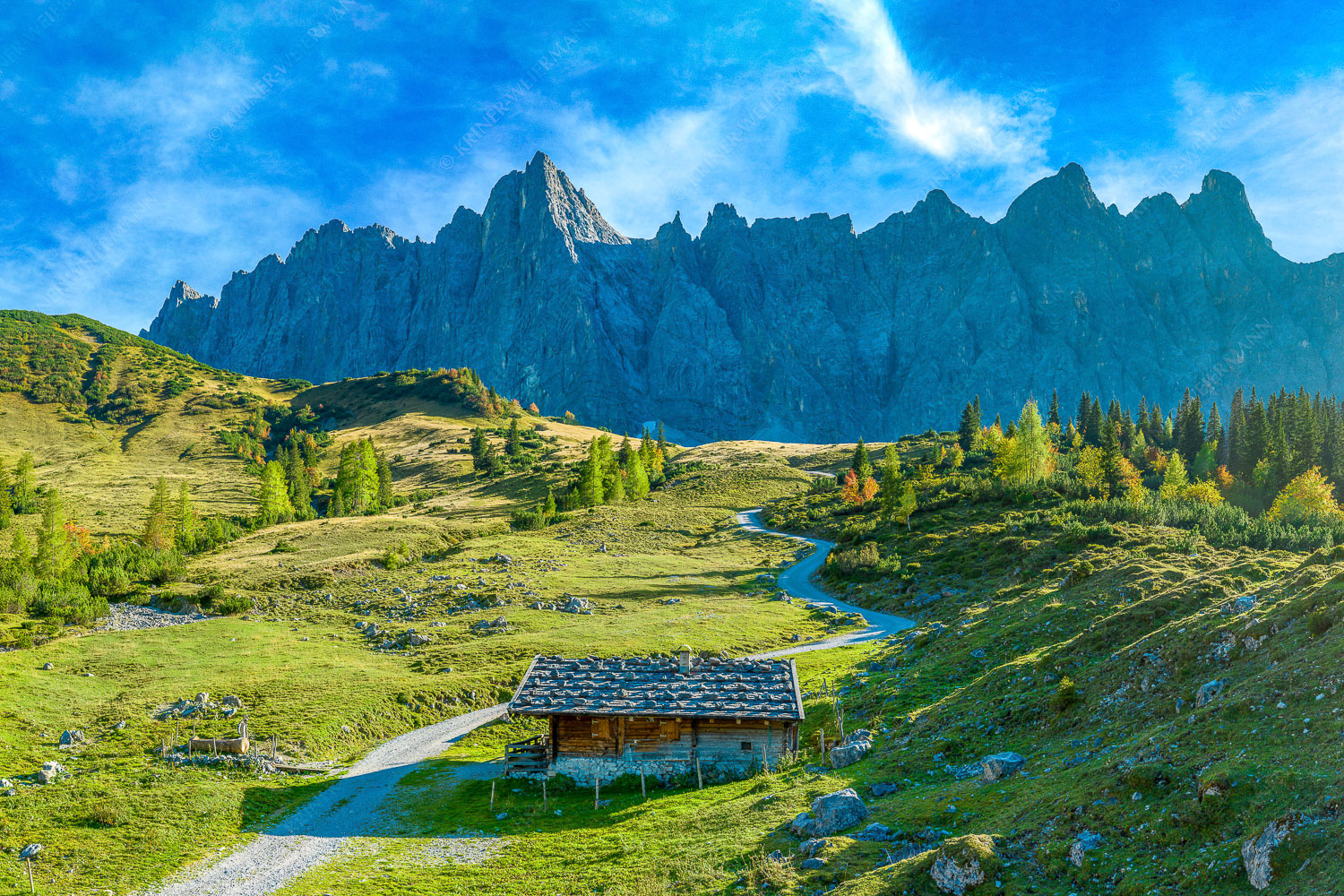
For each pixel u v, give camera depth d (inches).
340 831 1274.6
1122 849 672.4
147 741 1658.5
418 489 7160.4
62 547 3563.0
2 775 1464.1
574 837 1122.7
